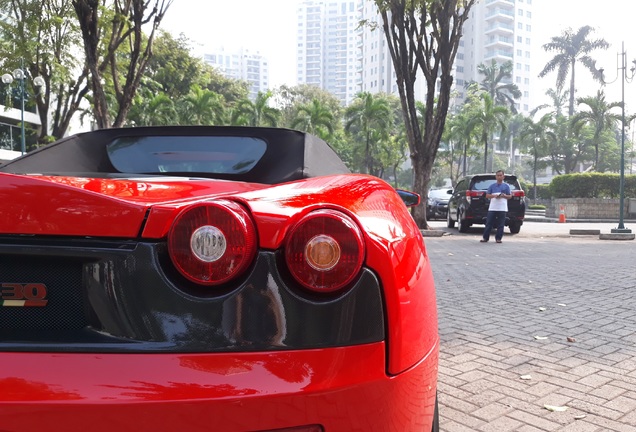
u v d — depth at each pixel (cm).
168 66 3934
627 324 462
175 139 239
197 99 3784
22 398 110
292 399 115
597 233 1530
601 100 4119
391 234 142
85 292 121
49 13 1588
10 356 116
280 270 121
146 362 114
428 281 164
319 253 121
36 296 123
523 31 12544
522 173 9019
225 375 114
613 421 275
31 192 120
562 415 282
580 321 472
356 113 4109
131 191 129
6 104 2261
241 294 119
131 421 109
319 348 120
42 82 1809
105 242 120
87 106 3084
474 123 4328
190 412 111
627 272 758
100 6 1260
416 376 140
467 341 412
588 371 346
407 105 1505
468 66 12619
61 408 109
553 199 3023
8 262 124
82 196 120
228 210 118
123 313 118
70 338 119
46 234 120
